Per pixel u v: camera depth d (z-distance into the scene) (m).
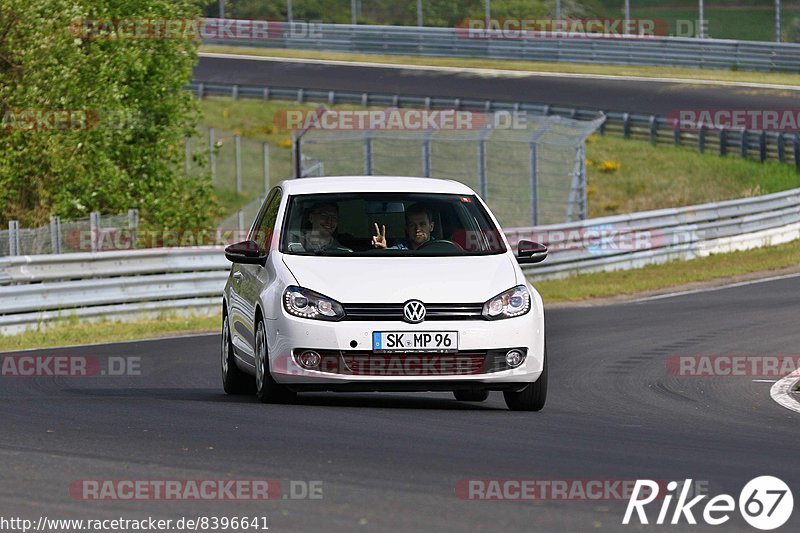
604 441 26.73
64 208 87.94
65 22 88.38
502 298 31.30
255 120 184.00
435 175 131.75
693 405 34.91
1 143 84.88
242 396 36.00
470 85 188.88
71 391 37.66
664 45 193.75
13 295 62.22
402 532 17.78
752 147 156.25
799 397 37.00
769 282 84.00
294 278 31.38
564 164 131.25
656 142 165.25
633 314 67.00
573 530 18.05
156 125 104.00
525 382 31.44
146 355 49.78
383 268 31.70
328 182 35.12
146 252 69.44
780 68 184.50
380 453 24.20
